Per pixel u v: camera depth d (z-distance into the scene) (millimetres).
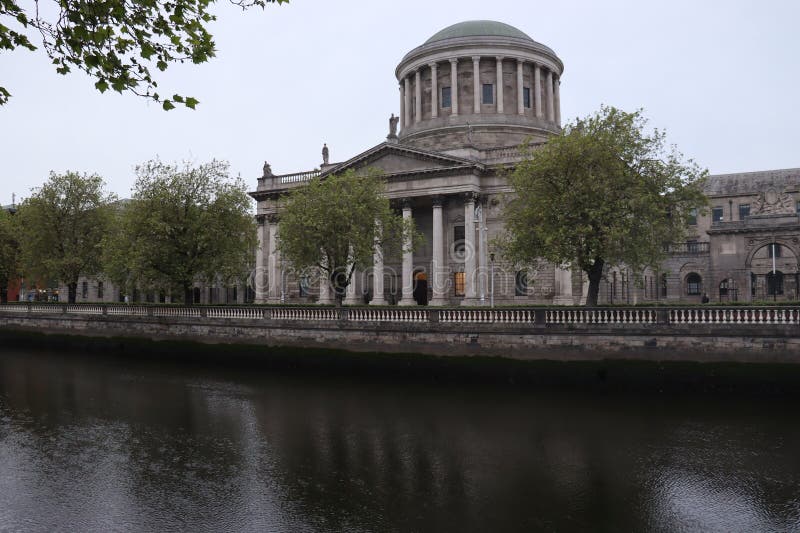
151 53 10805
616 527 12758
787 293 56062
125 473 16547
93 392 27391
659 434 18984
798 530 12547
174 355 36781
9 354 41281
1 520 13641
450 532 12570
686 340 23828
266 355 32906
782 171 70188
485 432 19781
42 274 50156
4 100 10430
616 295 57312
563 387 25672
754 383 22547
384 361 29562
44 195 48844
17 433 20672
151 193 39250
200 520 13430
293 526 12992
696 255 64875
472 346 27719
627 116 30984
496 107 63188
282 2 10836
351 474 16109
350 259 39281
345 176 40031
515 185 32656
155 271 39625
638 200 29734
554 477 15641
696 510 13570
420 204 56969
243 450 18391
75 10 10211
